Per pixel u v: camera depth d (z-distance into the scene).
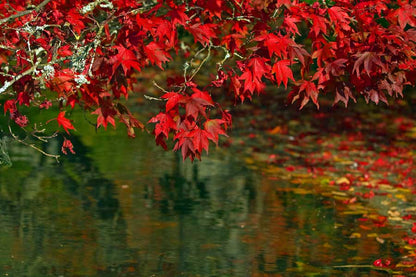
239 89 7.94
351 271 11.40
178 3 7.62
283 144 21.83
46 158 18.75
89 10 7.61
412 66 7.58
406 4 7.46
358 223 14.14
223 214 14.45
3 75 8.52
